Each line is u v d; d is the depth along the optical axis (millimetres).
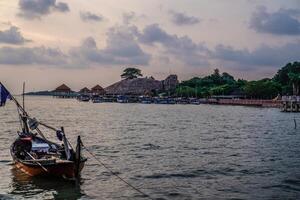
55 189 27203
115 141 53812
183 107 199250
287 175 31359
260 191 26766
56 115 123625
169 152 43438
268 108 177500
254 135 63000
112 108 185625
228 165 35500
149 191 26797
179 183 28875
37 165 28344
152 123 90688
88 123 89938
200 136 61281
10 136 58906
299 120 100375
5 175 30656
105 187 27797
